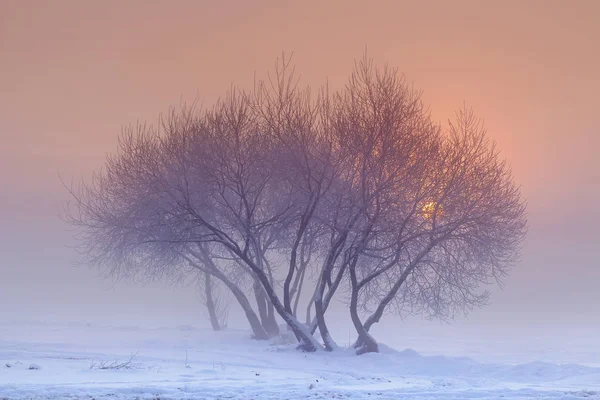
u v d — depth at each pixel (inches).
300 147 3169.3
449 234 3125.0
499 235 3230.8
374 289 3486.7
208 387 1728.6
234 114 3277.6
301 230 3181.6
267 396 1614.2
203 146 3203.7
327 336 3260.3
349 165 3157.0
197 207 3233.3
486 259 3216.0
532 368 2418.8
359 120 3169.3
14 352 2787.9
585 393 1723.7
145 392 1642.5
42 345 3287.4
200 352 3142.2
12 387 1681.8
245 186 3235.7
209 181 3193.9
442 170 3164.4
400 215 3115.2
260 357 2957.7
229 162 3203.7
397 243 3117.6
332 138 3193.9
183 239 3336.6
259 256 3385.8
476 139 3257.9
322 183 3184.1
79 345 3363.7
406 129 3179.1
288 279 3314.5
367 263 3324.3
